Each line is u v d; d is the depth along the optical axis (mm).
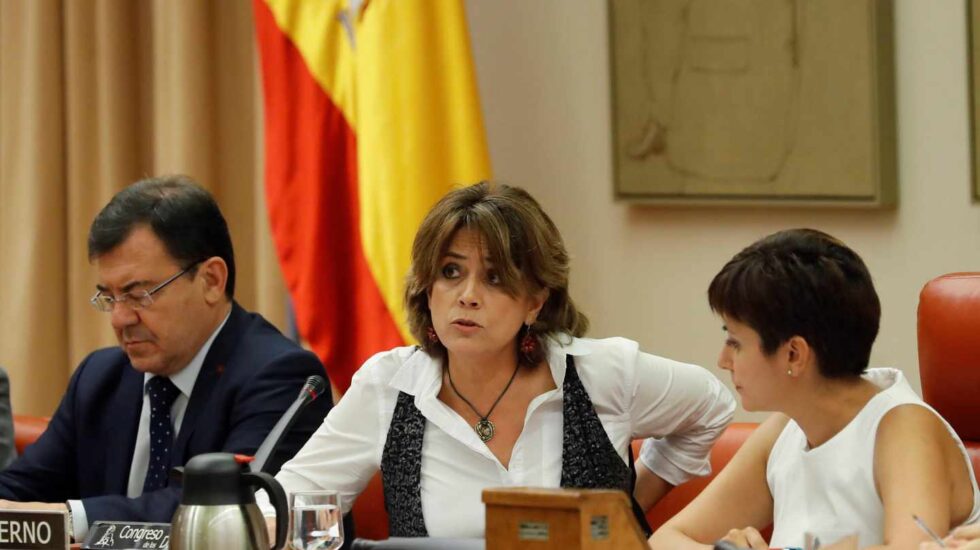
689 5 10641
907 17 9836
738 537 5848
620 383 7184
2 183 13594
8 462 9414
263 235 12383
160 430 8398
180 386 8383
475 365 7121
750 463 6746
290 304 11930
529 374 7180
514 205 6875
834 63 10008
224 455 5441
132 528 6258
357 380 7402
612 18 11000
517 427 7137
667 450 7645
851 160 9953
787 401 6082
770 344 5934
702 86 10617
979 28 9414
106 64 13125
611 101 11023
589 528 4320
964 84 9562
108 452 8609
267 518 6414
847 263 5934
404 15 10625
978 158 9477
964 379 7172
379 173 10625
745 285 5941
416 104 10570
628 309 11250
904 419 5961
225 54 12984
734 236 10664
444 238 6797
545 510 4352
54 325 13375
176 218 8172
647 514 7926
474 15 11938
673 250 10977
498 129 11867
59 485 8898
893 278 9961
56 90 13359
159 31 12961
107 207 8219
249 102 12969
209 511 5301
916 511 5590
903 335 9930
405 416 7219
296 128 11273
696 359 10875
